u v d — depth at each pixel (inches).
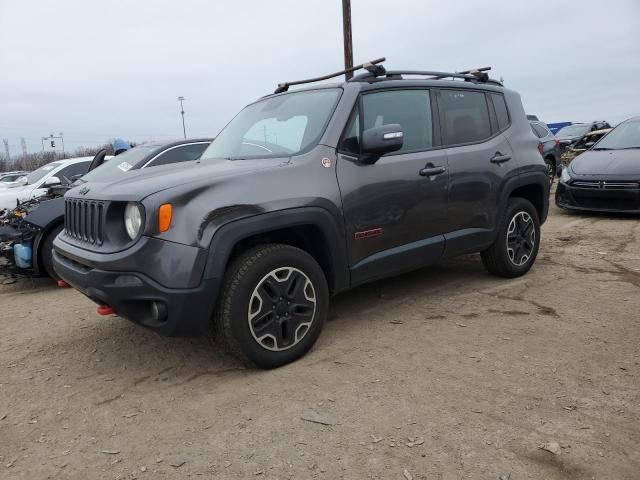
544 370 125.9
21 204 268.5
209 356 144.5
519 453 95.0
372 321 164.2
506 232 192.9
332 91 158.1
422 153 165.2
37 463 100.0
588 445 96.5
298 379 126.6
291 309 133.0
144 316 123.3
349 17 538.3
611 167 327.0
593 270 212.4
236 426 108.4
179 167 147.7
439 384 121.2
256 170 131.9
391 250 156.8
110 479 94.3
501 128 195.6
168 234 117.0
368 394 118.0
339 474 91.7
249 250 128.7
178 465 96.8
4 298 225.8
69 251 135.6
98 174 285.1
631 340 141.0
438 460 94.0
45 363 146.8
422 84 172.6
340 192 142.1
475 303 176.7
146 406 119.2
